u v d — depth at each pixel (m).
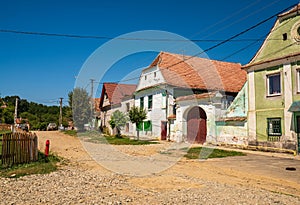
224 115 23.50
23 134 12.07
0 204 6.03
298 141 17.78
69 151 17.48
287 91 18.72
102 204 6.17
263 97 20.34
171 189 7.77
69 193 7.10
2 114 59.59
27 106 88.12
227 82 29.88
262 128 20.12
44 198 6.58
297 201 6.72
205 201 6.49
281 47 19.44
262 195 7.20
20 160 11.79
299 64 18.20
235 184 8.75
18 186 7.80
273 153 17.98
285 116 18.67
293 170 11.57
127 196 6.89
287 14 19.12
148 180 8.98
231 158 15.38
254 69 21.28
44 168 10.85
